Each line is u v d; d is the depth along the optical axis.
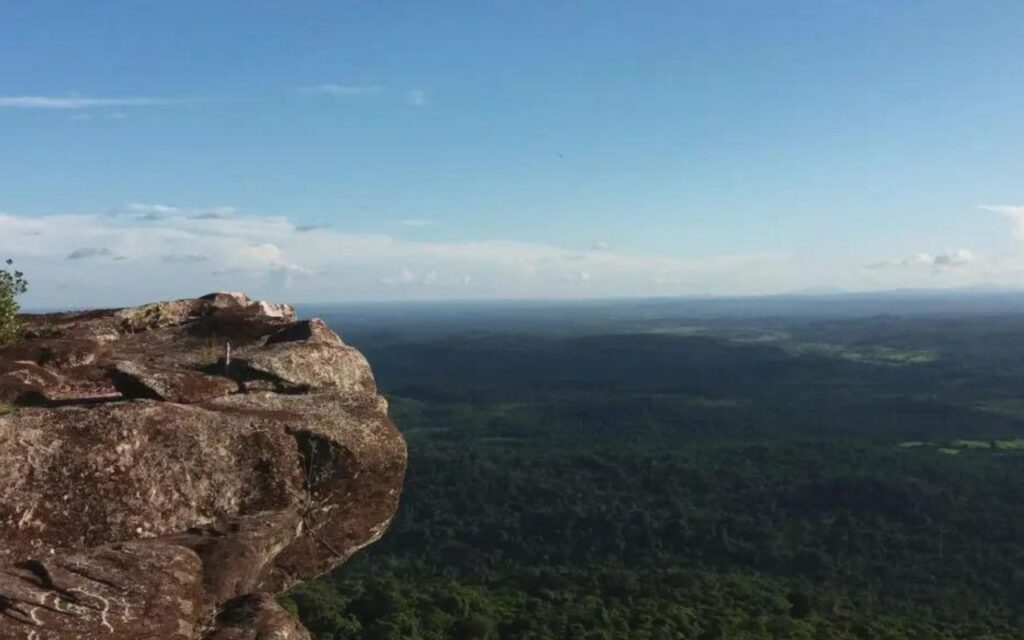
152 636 9.34
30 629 8.72
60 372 15.52
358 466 13.46
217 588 10.51
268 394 14.97
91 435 11.32
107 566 9.90
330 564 13.60
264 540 11.55
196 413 12.62
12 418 11.06
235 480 12.41
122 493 11.17
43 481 10.66
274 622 10.28
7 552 9.98
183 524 11.63
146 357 17.11
